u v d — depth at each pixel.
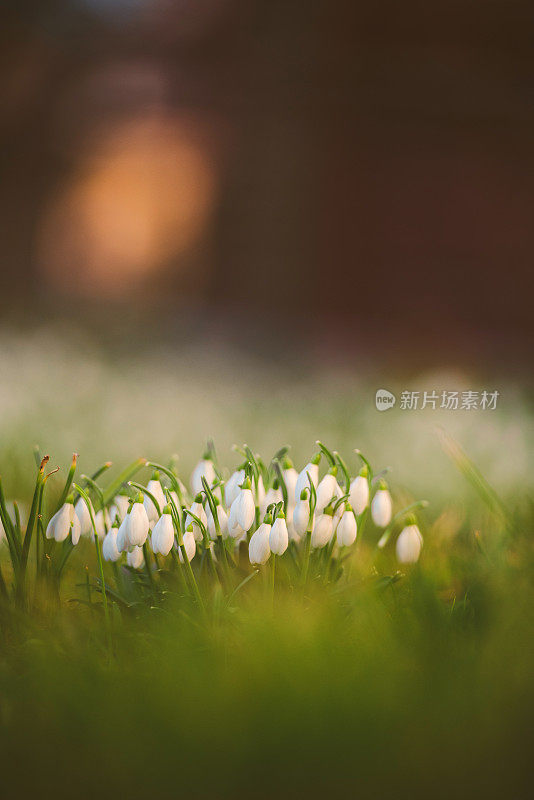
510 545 1.52
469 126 6.99
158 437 2.46
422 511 1.70
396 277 7.29
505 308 7.16
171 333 5.73
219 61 6.93
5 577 1.47
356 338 6.38
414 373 3.95
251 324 6.65
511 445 2.02
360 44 6.64
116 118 7.20
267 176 7.37
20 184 7.54
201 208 7.67
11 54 6.68
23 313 6.63
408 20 6.53
